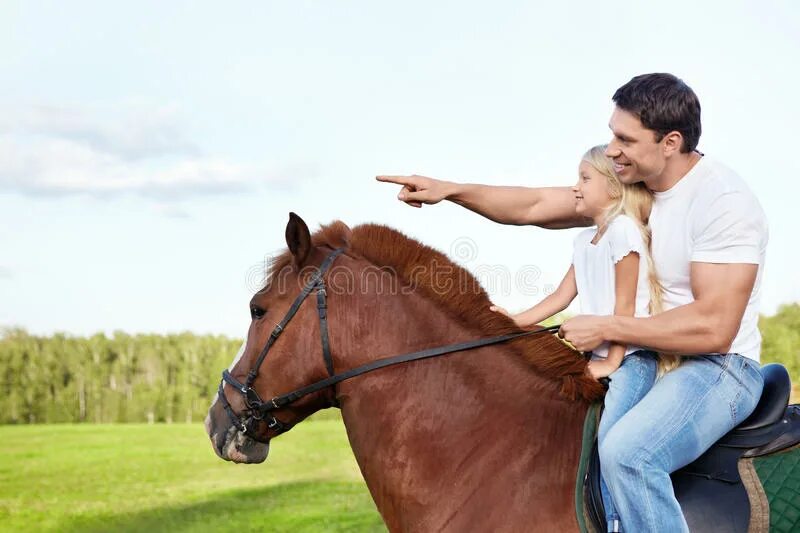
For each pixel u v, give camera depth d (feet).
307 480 36.63
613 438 6.99
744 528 6.91
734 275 7.01
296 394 8.20
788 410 7.68
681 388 7.13
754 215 7.13
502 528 7.27
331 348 8.07
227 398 8.53
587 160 8.18
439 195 9.38
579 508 7.08
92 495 33.55
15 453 47.37
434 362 7.95
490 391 7.82
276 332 8.17
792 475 7.09
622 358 7.70
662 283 7.71
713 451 7.26
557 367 7.84
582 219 9.68
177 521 27.99
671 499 6.83
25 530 27.25
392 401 7.92
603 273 7.98
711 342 6.99
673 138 7.37
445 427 7.75
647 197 7.87
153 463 43.16
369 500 30.81
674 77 7.48
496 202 9.50
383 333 8.04
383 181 9.34
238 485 35.65
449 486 7.60
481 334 8.06
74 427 62.44
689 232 7.41
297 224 8.09
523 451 7.52
